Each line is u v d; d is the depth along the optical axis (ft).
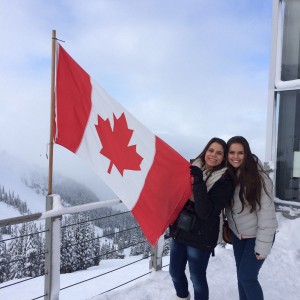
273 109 18.22
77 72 8.85
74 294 12.09
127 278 13.80
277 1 17.92
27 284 14.34
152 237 8.04
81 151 8.87
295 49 17.88
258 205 7.15
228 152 7.48
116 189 8.50
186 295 8.61
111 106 8.75
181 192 7.88
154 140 8.38
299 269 12.58
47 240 8.56
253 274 7.43
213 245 7.67
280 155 18.29
